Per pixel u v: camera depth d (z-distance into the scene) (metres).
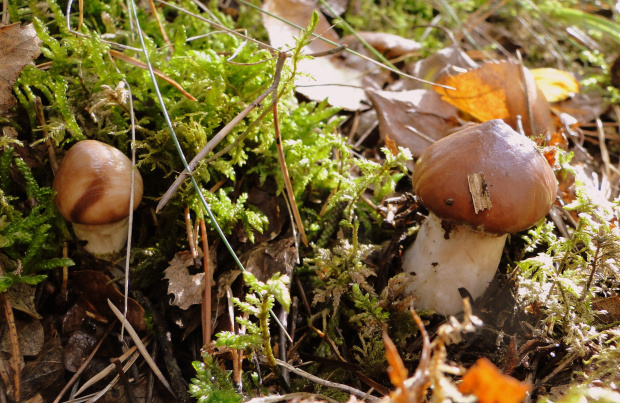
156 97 0.27
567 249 0.25
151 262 0.26
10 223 0.24
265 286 0.20
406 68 0.38
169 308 0.25
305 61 0.33
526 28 0.44
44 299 0.25
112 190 0.24
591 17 0.42
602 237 0.24
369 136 0.33
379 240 0.29
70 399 0.23
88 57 0.27
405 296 0.26
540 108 0.33
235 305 0.25
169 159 0.26
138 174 0.25
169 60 0.29
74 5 0.29
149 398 0.23
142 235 0.27
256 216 0.26
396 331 0.25
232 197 0.28
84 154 0.24
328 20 0.38
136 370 0.24
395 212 0.29
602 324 0.24
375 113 0.34
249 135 0.27
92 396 0.23
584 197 0.25
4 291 0.23
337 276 0.26
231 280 0.25
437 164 0.23
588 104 0.37
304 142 0.30
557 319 0.23
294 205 0.26
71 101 0.27
